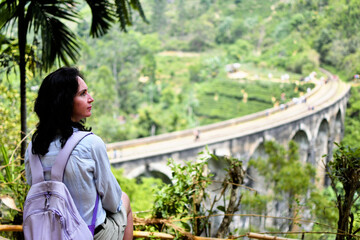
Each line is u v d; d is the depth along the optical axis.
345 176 2.62
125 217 1.93
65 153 1.64
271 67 88.38
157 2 110.69
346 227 2.66
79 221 1.64
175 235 2.79
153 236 2.71
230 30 106.25
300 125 36.12
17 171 3.10
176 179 2.99
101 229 1.77
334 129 42.31
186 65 99.88
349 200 2.60
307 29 84.12
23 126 4.37
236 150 30.84
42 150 1.66
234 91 86.81
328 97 44.72
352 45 66.44
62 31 4.77
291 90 57.88
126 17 4.95
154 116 66.38
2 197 2.75
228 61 98.06
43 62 4.83
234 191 2.97
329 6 76.56
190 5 115.25
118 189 1.79
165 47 106.94
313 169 17.41
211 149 29.12
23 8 4.38
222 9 113.88
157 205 2.96
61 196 1.61
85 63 76.38
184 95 84.19
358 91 49.62
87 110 1.80
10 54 5.37
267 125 34.12
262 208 13.41
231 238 2.80
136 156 25.23
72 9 4.79
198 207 3.00
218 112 82.50
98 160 1.69
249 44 101.00
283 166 18.14
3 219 2.78
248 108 81.94
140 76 83.81
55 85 1.69
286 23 92.25
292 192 16.66
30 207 1.63
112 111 69.00
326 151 40.75
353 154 2.55
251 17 106.69
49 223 1.60
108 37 83.88
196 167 2.99
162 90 84.56
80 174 1.65
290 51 84.25
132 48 85.44
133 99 80.25
